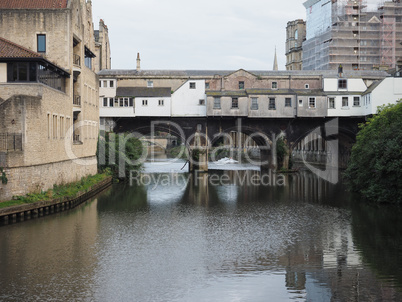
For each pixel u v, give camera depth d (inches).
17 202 1125.7
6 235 973.8
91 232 1021.2
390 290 687.7
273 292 677.3
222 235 1005.8
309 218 1202.0
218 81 2472.9
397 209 1326.3
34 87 1259.8
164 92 2388.0
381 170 1396.4
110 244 919.0
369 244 930.1
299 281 721.0
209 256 843.4
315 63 3745.1
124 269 765.3
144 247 900.6
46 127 1288.1
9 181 1126.4
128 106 2343.8
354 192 1706.4
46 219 1150.3
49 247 889.5
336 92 2384.4
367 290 687.7
